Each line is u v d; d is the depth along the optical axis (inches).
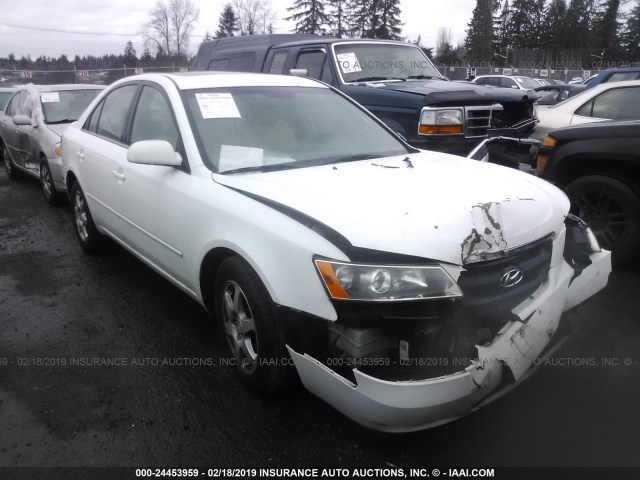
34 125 303.0
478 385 88.2
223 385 121.2
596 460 97.4
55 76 1090.7
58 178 279.0
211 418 109.8
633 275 181.9
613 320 150.1
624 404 112.9
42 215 278.4
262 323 103.4
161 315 157.6
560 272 108.9
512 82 796.6
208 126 133.7
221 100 140.6
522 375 96.3
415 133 237.1
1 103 513.7
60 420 110.0
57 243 229.1
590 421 107.8
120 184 157.4
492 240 94.3
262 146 132.9
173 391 119.4
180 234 128.4
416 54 311.9
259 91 149.6
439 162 134.8
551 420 108.2
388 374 91.0
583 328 145.8
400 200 100.7
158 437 104.6
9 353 137.1
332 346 95.3
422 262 89.4
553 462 97.0
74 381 124.0
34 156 312.0
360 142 147.3
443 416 88.0
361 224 93.4
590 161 186.4
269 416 109.9
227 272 112.5
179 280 137.9
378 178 115.6
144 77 164.4
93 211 188.2
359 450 100.4
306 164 130.2
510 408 112.0
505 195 105.7
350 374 94.3
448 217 94.9
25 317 157.5
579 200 189.5
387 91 247.1
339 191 106.8
